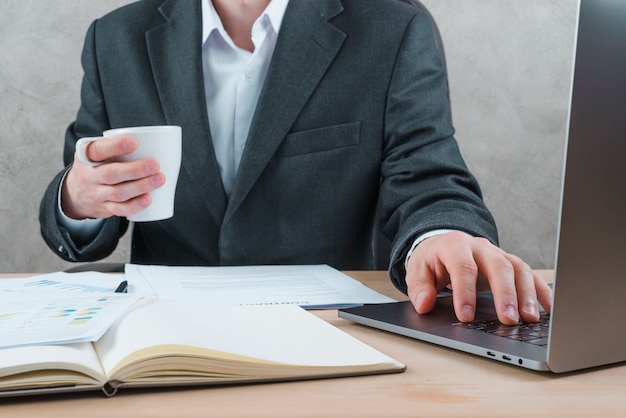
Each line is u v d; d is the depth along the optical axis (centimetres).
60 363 50
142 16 144
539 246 246
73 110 230
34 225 232
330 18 139
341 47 137
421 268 81
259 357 54
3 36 227
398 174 126
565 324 54
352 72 136
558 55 240
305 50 135
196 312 67
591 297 55
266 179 133
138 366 50
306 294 91
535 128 242
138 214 92
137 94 139
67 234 117
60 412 47
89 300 67
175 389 52
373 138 137
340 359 57
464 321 71
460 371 58
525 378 55
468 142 243
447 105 140
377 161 137
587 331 56
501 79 241
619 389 53
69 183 112
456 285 73
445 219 96
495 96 241
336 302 86
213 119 140
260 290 93
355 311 78
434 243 84
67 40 229
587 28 49
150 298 70
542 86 241
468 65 240
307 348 59
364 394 51
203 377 52
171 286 94
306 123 134
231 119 140
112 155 87
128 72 141
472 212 103
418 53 139
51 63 229
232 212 131
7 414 47
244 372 53
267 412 47
